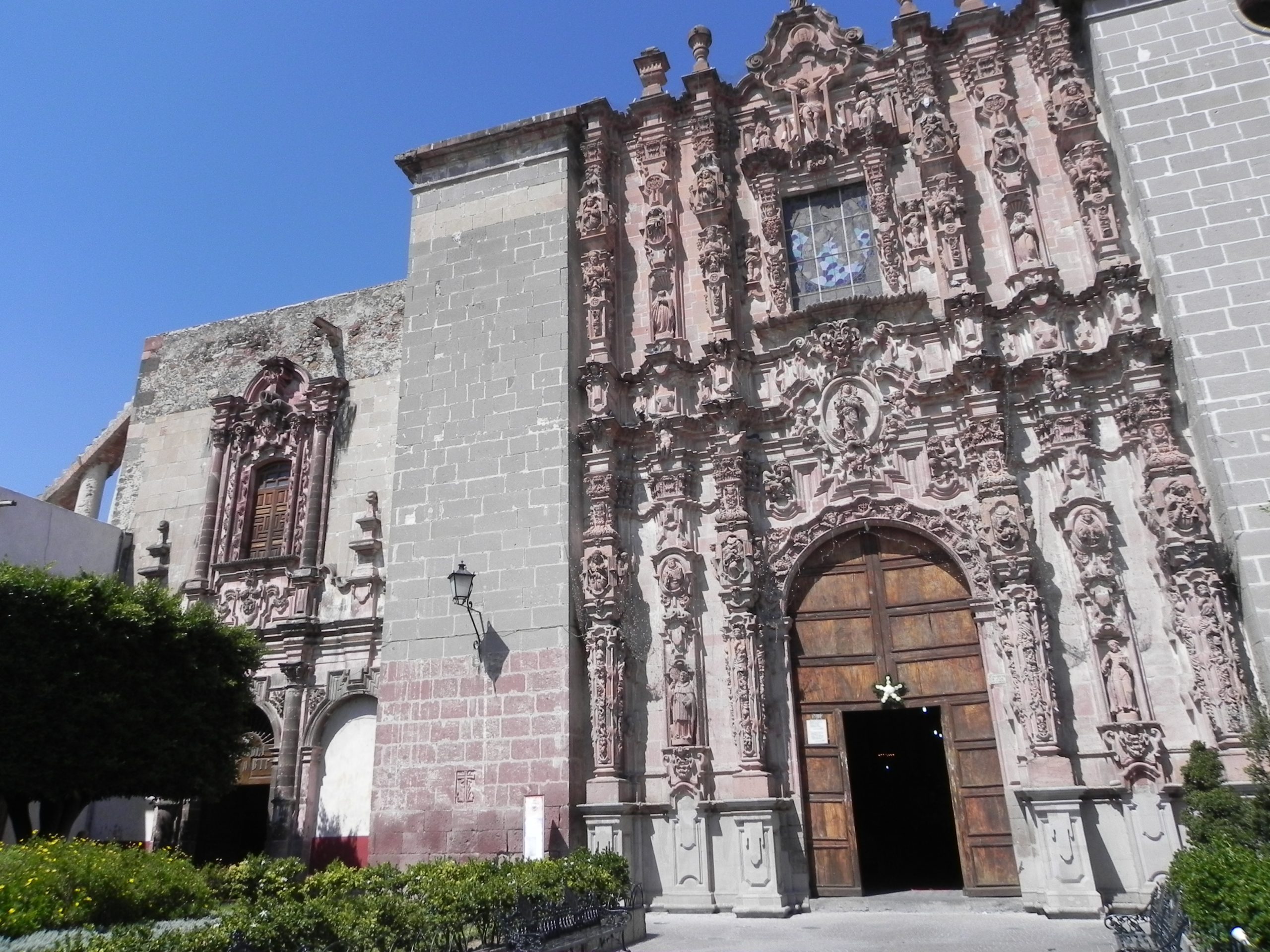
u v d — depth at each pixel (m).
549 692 16.66
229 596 22.27
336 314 24.66
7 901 9.80
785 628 17.06
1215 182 16.16
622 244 20.75
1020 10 19.50
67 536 22.73
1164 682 14.66
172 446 25.12
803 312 18.67
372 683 20.06
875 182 19.34
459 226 21.09
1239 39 16.95
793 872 15.70
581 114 21.22
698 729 16.50
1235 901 7.40
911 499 17.08
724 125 21.19
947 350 17.64
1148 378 15.81
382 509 21.81
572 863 12.76
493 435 18.84
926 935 12.40
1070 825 13.86
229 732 18.11
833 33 20.91
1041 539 16.03
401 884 11.45
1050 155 18.55
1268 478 14.16
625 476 18.50
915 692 16.39
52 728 15.52
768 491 17.91
